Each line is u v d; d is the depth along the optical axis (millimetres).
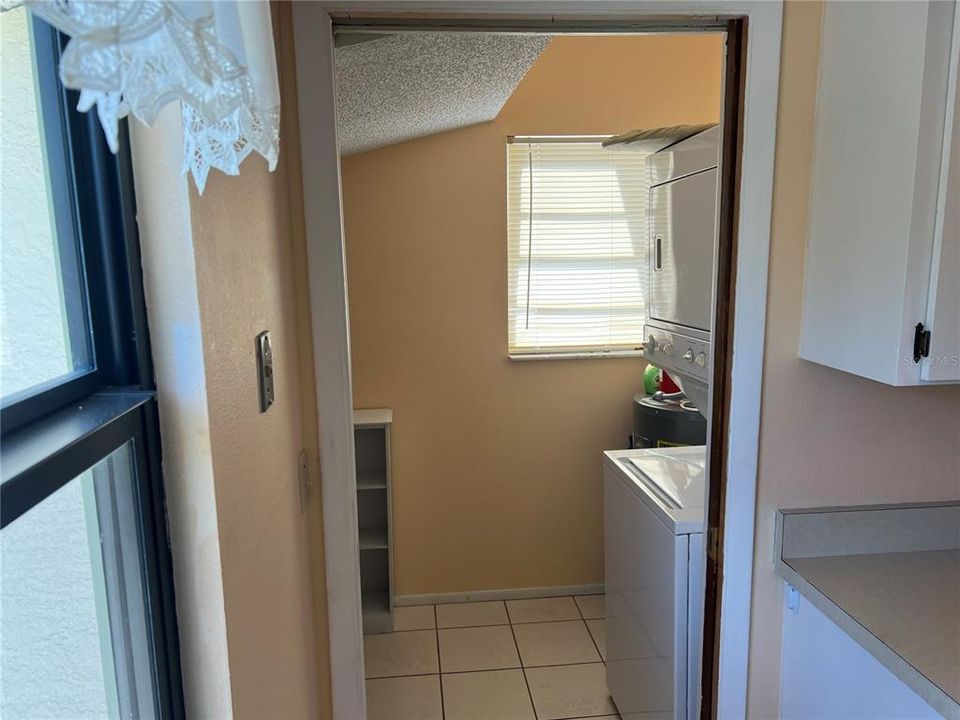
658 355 2094
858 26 1188
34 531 546
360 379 2770
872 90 1159
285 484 1119
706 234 1710
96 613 644
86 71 393
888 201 1135
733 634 1479
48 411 599
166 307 690
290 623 1133
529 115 2674
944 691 1034
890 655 1140
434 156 2654
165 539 727
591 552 2984
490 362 2805
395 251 2697
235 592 796
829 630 1382
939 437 1464
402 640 2723
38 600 559
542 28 1266
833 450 1437
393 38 1355
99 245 673
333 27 1238
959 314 1116
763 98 1289
